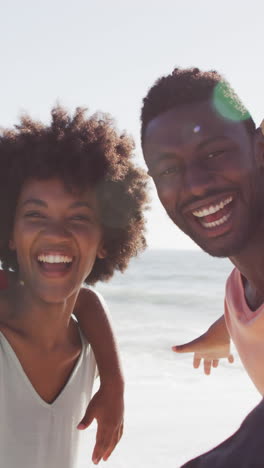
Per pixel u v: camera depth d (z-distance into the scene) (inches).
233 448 38.8
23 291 94.3
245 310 97.6
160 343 473.7
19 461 89.2
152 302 810.2
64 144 91.6
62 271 90.0
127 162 104.2
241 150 90.4
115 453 187.9
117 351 102.7
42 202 88.6
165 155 91.0
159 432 211.8
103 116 102.7
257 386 104.3
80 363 99.3
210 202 89.7
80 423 95.0
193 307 757.9
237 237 91.4
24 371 89.7
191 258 3346.5
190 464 40.4
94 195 92.8
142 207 108.6
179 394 281.1
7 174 93.1
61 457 96.0
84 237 90.6
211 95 90.6
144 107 96.0
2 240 98.0
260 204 92.0
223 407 252.2
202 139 88.9
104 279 111.7
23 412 89.0
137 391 288.5
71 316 104.2
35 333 91.1
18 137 93.2
